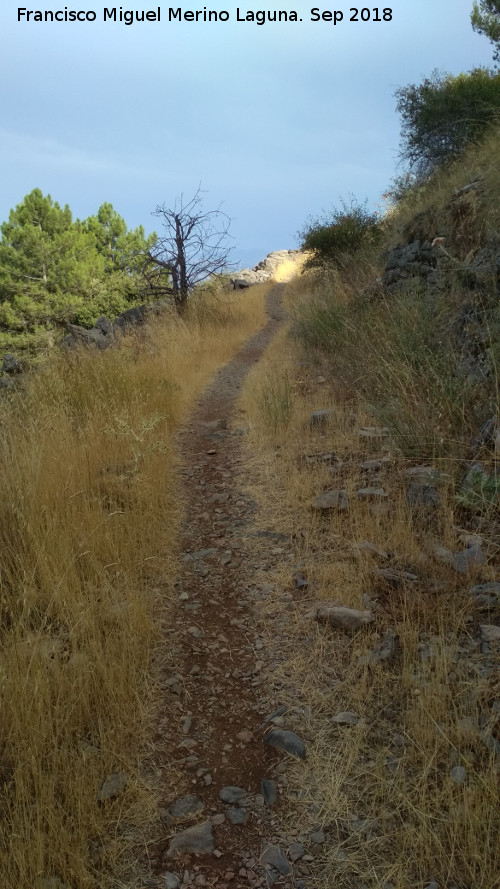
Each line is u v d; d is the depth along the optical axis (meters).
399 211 12.04
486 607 3.18
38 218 32.34
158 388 7.63
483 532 3.80
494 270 5.87
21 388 7.28
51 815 2.20
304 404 7.02
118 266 34.53
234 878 2.16
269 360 10.65
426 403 4.98
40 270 31.78
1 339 28.78
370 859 2.17
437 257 7.65
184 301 15.47
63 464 4.70
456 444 4.58
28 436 5.09
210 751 2.71
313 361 9.03
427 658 2.95
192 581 4.03
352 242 16.91
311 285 19.50
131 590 3.60
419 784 2.36
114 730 2.68
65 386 6.89
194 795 2.48
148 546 4.17
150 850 2.26
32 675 2.75
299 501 4.83
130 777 2.52
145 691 2.99
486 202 6.81
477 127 10.93
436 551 3.68
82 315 30.25
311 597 3.66
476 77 11.88
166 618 3.63
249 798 2.47
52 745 2.53
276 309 19.00
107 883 2.12
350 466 5.16
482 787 2.25
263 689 3.05
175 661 3.27
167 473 5.57
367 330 7.53
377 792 2.39
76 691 2.78
